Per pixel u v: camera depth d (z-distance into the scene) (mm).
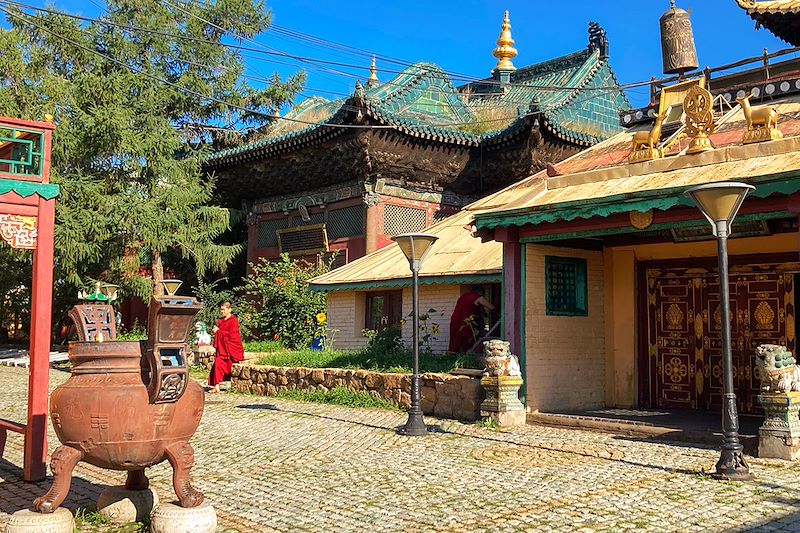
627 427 11156
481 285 16891
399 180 25438
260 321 23922
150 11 30250
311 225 27125
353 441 10750
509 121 27031
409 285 17828
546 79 29906
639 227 11117
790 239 12461
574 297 13680
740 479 8008
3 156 9867
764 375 9203
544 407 12898
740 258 13242
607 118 28203
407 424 11281
